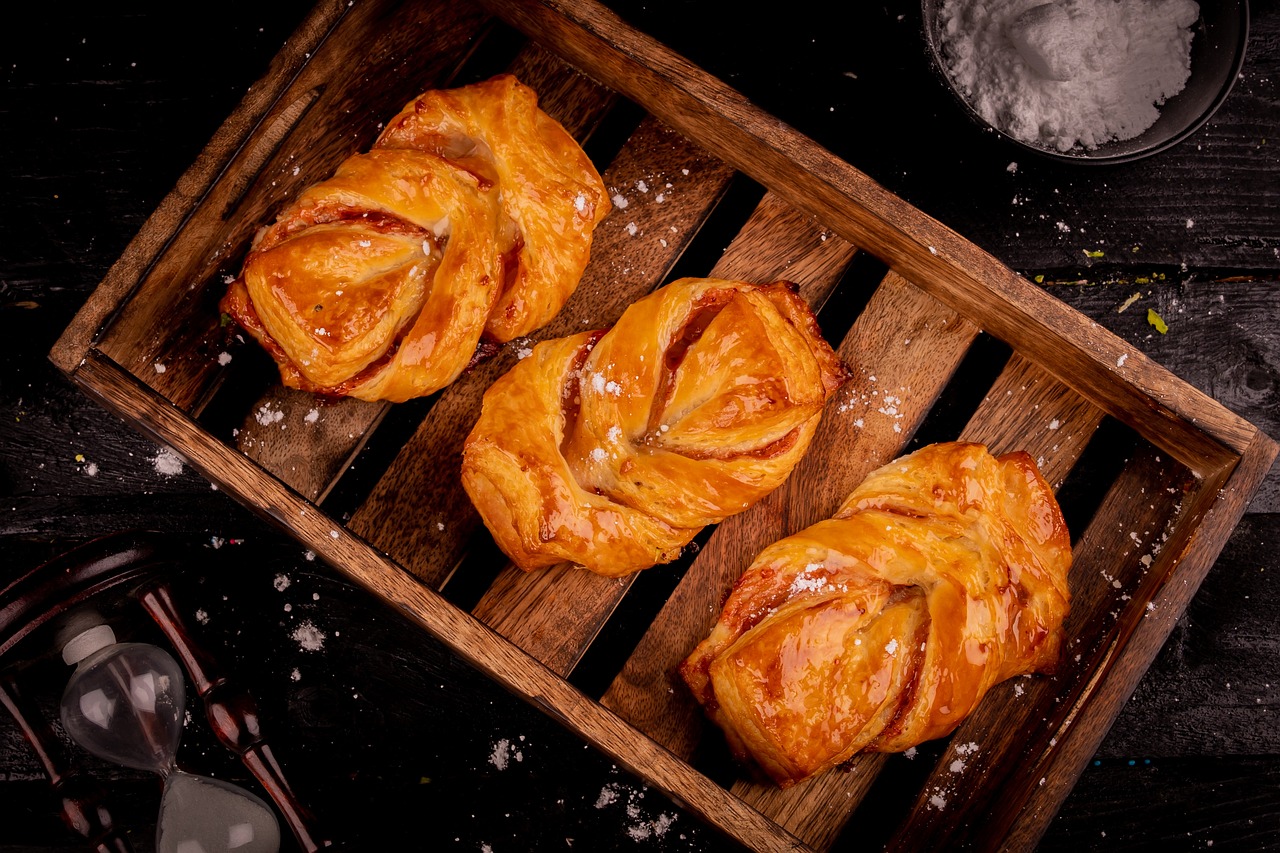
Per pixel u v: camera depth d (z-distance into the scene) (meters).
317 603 0.55
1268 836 0.56
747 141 0.51
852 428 0.54
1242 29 0.52
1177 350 0.57
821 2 0.56
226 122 0.50
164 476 0.55
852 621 0.50
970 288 0.52
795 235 0.54
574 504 0.50
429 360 0.50
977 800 0.53
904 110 0.56
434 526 0.53
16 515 0.54
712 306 0.51
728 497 0.51
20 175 0.55
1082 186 0.56
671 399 0.51
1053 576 0.52
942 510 0.52
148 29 0.55
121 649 0.49
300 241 0.49
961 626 0.50
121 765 0.53
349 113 0.53
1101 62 0.53
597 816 0.55
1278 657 0.56
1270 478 0.56
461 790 0.55
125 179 0.55
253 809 0.51
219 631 0.54
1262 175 0.57
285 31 0.56
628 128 0.55
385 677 0.55
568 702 0.49
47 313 0.55
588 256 0.52
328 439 0.53
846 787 0.53
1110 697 0.51
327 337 0.49
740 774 0.53
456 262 0.50
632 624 0.55
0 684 0.49
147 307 0.50
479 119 0.51
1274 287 0.57
